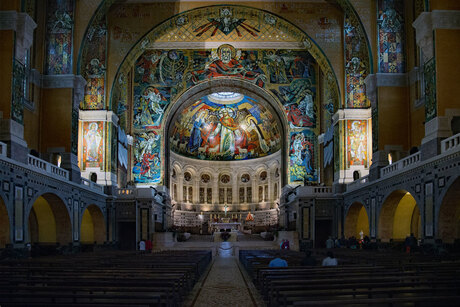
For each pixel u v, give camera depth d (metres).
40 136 24.89
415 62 24.81
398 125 25.00
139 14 31.86
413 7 25.02
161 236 34.00
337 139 31.42
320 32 31.41
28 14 20.20
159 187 38.50
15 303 6.76
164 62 38.97
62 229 24.14
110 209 31.67
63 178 22.62
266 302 10.65
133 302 6.67
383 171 23.70
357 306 6.79
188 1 31.67
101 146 31.14
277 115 41.53
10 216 17.42
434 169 17.89
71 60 25.34
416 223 24.45
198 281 16.28
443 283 8.11
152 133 39.03
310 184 38.09
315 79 39.34
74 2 25.58
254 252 23.97
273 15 31.61
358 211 30.25
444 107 18.34
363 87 30.58
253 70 39.06
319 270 10.12
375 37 25.66
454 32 18.80
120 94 35.66
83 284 8.42
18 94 19.16
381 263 13.08
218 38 36.03
